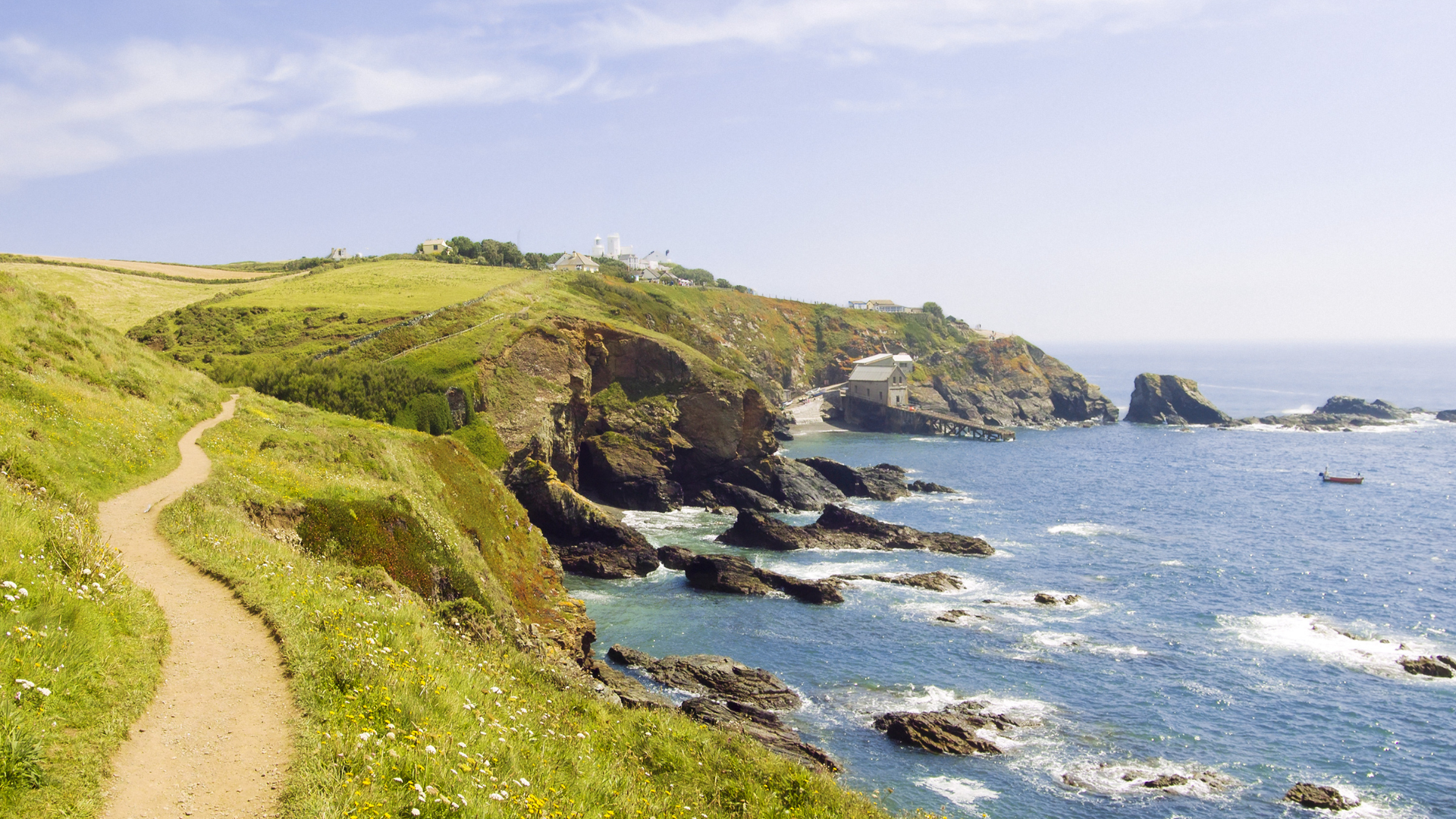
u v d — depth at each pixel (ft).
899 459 453.99
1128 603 197.77
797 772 70.74
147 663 45.06
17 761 31.24
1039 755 123.75
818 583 199.41
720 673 145.48
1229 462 440.86
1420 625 182.50
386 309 340.18
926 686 148.05
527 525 196.54
